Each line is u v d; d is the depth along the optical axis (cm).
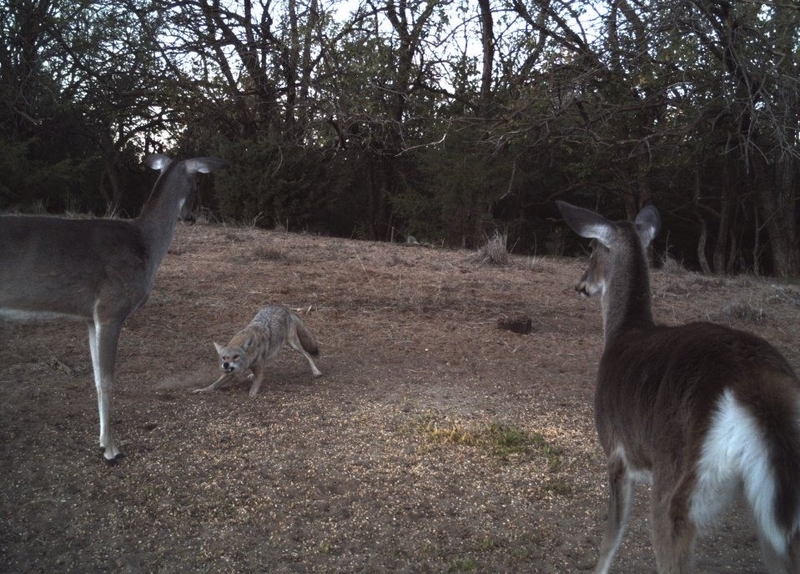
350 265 609
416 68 1140
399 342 440
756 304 585
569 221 217
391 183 1420
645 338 184
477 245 1103
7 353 374
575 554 234
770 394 140
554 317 518
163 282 511
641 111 941
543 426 329
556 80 863
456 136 1127
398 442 304
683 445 151
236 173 1071
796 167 1039
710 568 227
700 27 734
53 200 1060
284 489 262
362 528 241
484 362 417
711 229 1423
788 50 746
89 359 375
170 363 382
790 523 131
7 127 1091
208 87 1148
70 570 214
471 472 282
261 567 219
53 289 273
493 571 223
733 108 827
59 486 256
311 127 1084
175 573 215
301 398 349
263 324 362
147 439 294
